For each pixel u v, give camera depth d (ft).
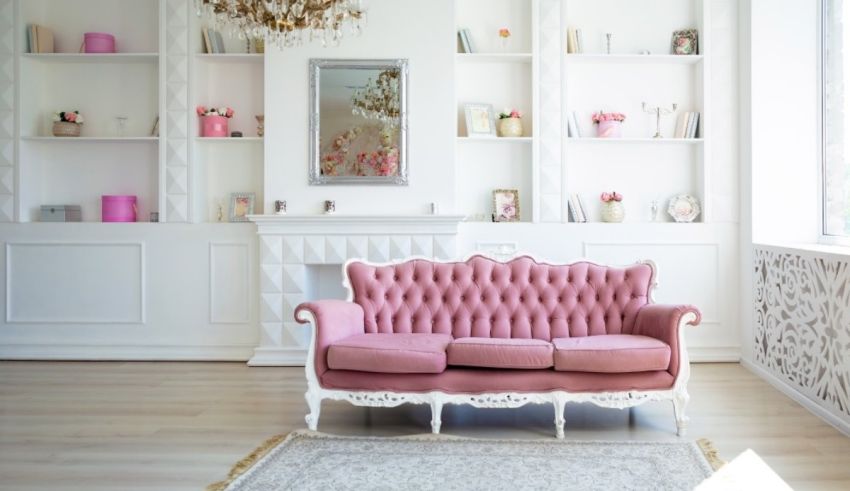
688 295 16.83
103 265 17.19
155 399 13.15
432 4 16.66
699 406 12.48
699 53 17.11
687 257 16.84
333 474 9.03
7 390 13.89
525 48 17.61
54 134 17.25
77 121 17.51
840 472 9.00
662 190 17.69
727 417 11.73
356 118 16.72
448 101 16.66
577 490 8.45
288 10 11.03
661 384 10.75
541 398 10.76
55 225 17.19
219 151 17.84
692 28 17.44
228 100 17.87
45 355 17.19
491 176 17.70
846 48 14.17
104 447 10.19
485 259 13.32
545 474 9.01
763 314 14.93
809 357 12.34
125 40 17.93
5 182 17.20
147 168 17.98
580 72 17.72
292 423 11.53
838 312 11.08
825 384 11.62
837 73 14.58
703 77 16.90
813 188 15.56
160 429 11.14
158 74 17.80
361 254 16.42
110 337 17.22
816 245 14.15
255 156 17.80
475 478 8.87
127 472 9.13
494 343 10.91
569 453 9.87
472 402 10.85
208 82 17.80
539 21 16.94
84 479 8.86
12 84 17.17
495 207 17.34
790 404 12.60
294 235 16.46
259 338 16.93
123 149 18.01
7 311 17.21
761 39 15.64
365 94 16.72
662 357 10.64
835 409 11.21
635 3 17.62
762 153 15.65
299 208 16.75
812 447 10.05
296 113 16.71
